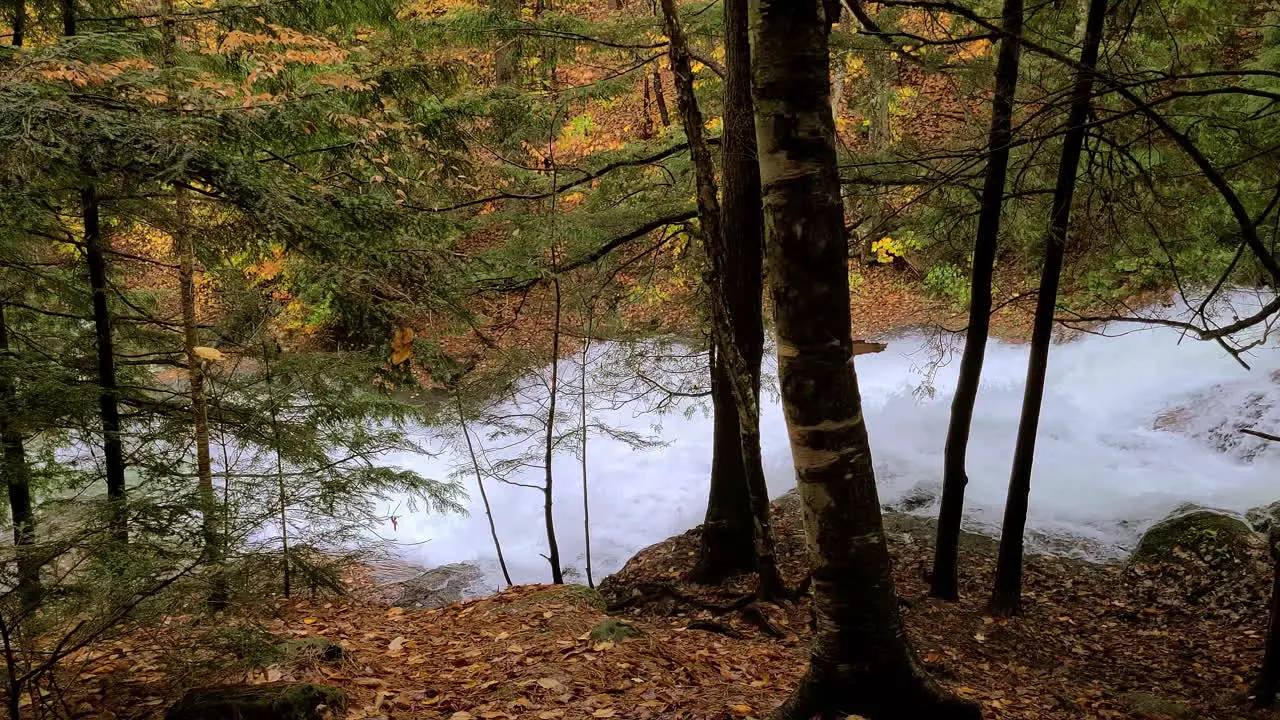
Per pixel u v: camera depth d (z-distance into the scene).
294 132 5.19
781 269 3.67
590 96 9.44
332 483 6.90
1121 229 6.84
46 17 5.97
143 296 8.15
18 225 4.34
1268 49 9.99
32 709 3.75
